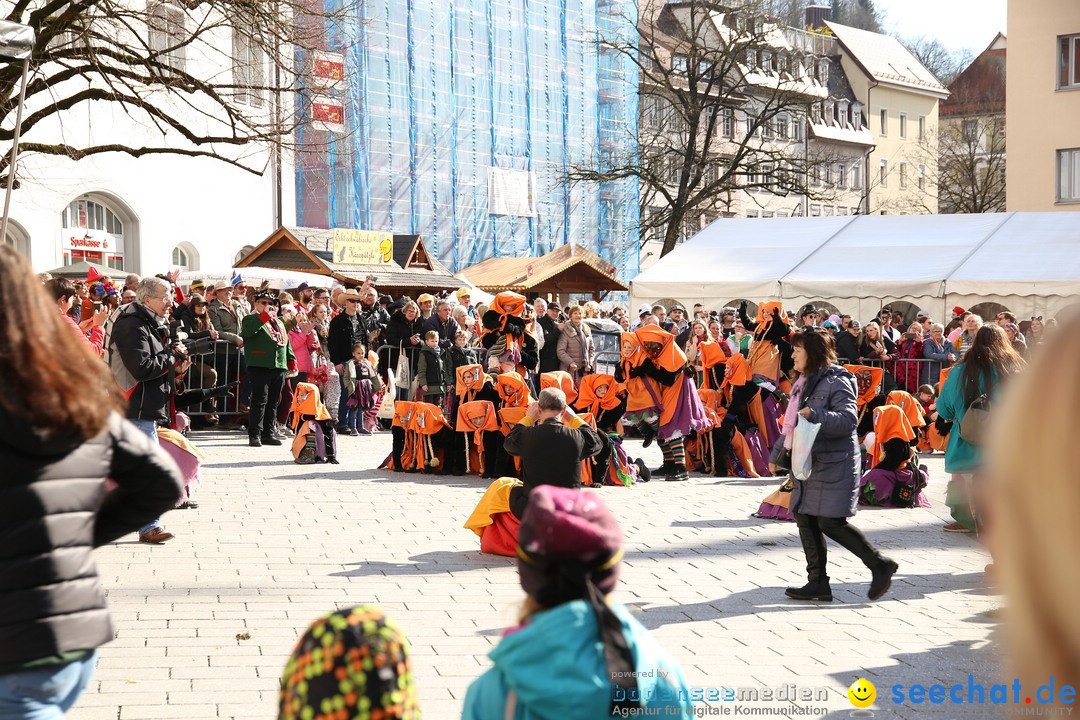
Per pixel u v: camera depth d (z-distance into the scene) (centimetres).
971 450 941
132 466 320
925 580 888
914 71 8000
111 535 330
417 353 1808
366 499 1259
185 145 3200
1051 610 117
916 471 1281
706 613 772
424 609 767
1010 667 124
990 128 6612
